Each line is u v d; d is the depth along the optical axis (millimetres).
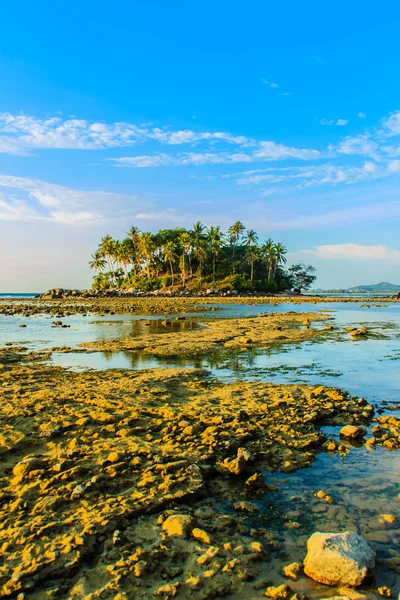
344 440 8242
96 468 6461
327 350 19688
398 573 4391
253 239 124125
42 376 14133
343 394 11398
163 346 21047
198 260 132000
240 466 6609
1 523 5090
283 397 10891
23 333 28531
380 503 5805
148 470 6359
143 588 4074
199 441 7695
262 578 4285
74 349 20812
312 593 4098
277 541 4918
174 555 4555
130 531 4949
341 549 4328
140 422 8812
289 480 6492
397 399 11211
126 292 118812
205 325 32875
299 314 44969
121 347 21047
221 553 4602
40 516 5191
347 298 103312
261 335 25297
